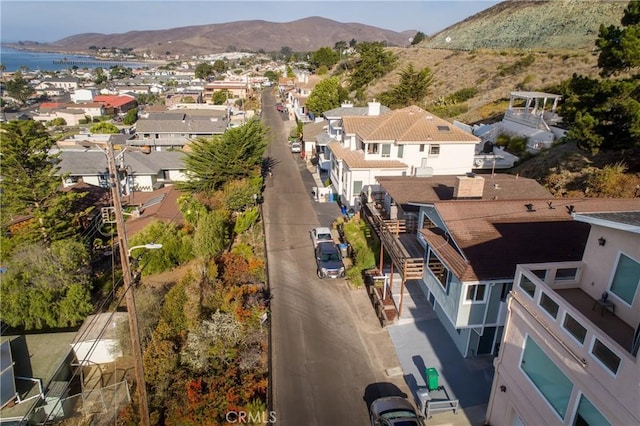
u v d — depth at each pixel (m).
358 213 32.22
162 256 28.23
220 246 28.91
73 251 25.39
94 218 36.84
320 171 48.31
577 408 10.71
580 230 18.19
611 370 9.58
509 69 70.06
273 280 25.75
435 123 35.75
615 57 24.09
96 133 80.94
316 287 24.95
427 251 19.94
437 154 34.59
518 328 13.12
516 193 24.45
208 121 75.75
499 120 51.12
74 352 20.47
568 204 20.12
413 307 22.27
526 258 16.47
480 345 18.48
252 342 19.31
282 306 22.98
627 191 25.59
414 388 17.12
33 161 31.45
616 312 11.27
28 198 31.58
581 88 26.28
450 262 16.92
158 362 17.73
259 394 16.66
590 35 87.12
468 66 82.19
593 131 24.77
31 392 18.33
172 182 51.41
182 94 141.75
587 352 10.27
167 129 72.75
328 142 44.72
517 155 40.03
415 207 23.92
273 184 44.97
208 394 16.12
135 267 27.70
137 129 72.12
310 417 15.94
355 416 16.00
